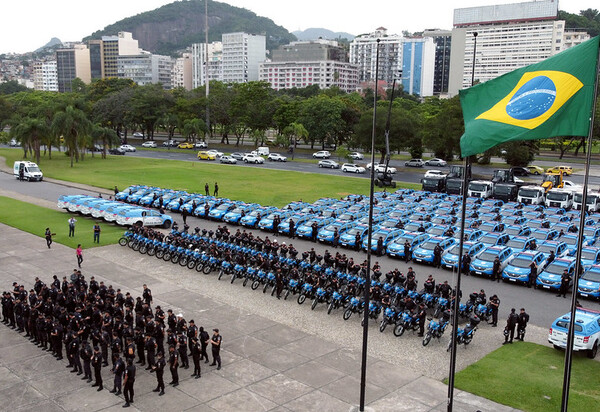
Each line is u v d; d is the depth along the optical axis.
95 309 22.23
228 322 24.98
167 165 88.88
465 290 30.42
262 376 19.80
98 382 18.70
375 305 25.41
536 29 195.62
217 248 33.09
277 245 35.25
